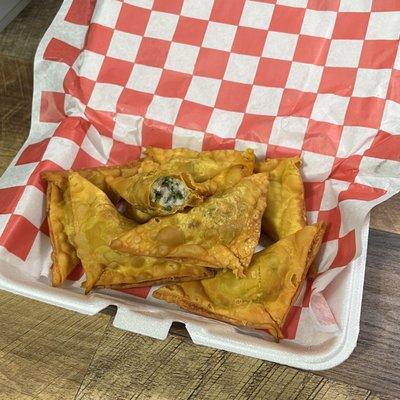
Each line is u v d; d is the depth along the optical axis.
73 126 0.54
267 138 0.52
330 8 0.53
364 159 0.50
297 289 0.46
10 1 0.59
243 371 0.44
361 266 0.46
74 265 0.50
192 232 0.46
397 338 0.46
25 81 0.60
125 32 0.55
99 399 0.44
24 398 0.44
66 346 0.46
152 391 0.44
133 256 0.47
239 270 0.46
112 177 0.52
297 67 0.53
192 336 0.44
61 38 0.55
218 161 0.52
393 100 0.50
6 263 0.48
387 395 0.43
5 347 0.46
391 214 0.51
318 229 0.48
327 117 0.51
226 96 0.53
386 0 0.51
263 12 0.54
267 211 0.51
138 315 0.45
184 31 0.55
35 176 0.51
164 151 0.54
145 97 0.54
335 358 0.43
